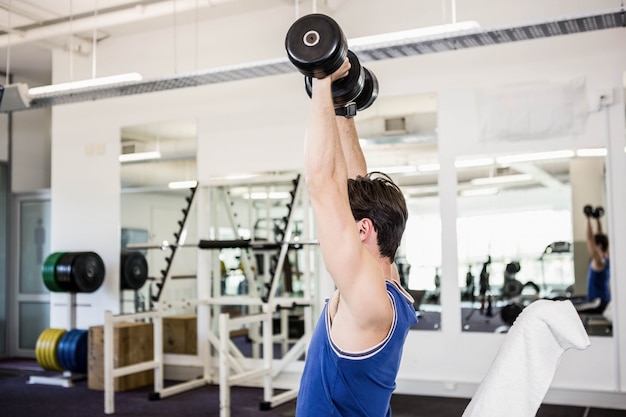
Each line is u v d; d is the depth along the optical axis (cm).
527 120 529
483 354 537
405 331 124
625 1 499
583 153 514
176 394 586
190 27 661
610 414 479
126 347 614
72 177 719
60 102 573
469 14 545
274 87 619
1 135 820
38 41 676
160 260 689
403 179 570
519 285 533
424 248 563
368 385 119
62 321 720
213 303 602
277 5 619
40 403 561
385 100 577
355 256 116
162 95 672
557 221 523
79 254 660
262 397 567
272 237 635
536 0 525
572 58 516
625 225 498
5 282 825
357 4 583
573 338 121
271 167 619
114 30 679
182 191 661
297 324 632
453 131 554
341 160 122
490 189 542
